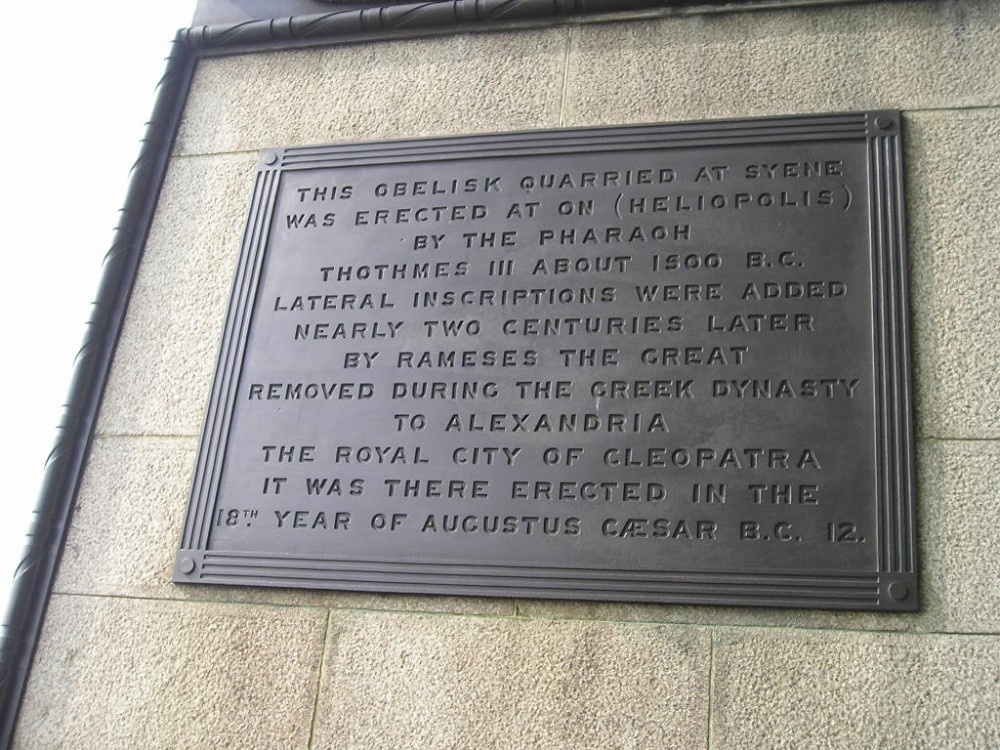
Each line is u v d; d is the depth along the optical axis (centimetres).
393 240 370
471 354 345
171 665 331
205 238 391
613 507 314
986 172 331
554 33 390
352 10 412
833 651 290
